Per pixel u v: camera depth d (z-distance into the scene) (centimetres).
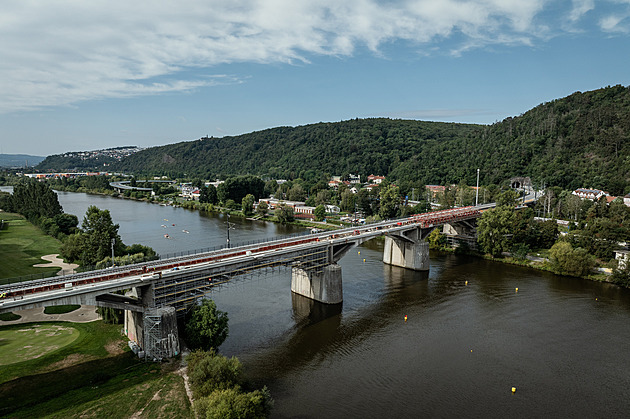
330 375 6788
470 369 7044
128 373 6212
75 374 6178
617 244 13000
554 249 12875
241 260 8262
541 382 6675
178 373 6219
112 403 5422
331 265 10350
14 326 8081
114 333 7756
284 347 7775
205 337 6881
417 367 7088
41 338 7500
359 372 6900
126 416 5181
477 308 9900
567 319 9200
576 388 6525
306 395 6172
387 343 8012
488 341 8119
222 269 7938
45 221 18362
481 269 13550
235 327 8694
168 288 7156
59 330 7900
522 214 16750
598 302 10256
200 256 8644
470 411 5869
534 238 15112
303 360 7288
